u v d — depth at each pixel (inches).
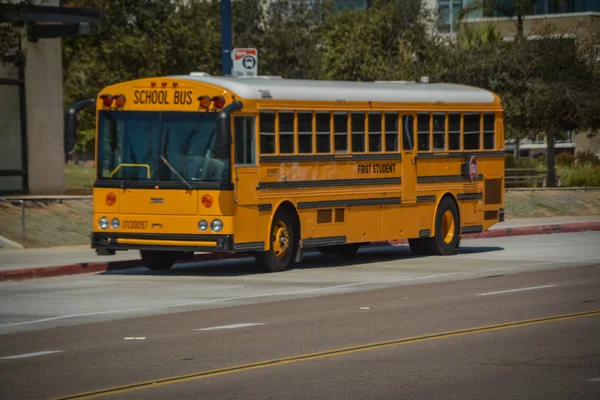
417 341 541.3
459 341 540.4
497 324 596.7
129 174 881.5
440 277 856.3
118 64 1909.4
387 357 496.7
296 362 486.0
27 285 818.2
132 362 493.4
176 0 1974.7
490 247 1151.0
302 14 2544.3
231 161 853.8
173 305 696.4
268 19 2379.4
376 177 983.6
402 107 1008.2
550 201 1683.1
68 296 748.0
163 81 875.4
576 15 2935.5
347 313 648.4
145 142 879.7
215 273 904.3
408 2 2610.7
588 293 738.8
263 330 583.2
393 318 624.7
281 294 751.1
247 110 864.9
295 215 917.2
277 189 893.8
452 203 1066.1
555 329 577.3
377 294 745.0
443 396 412.8
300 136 914.7
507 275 864.9
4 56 1318.9
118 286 808.9
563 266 935.0
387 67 2294.5
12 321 632.4
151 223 871.7
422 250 1063.6
